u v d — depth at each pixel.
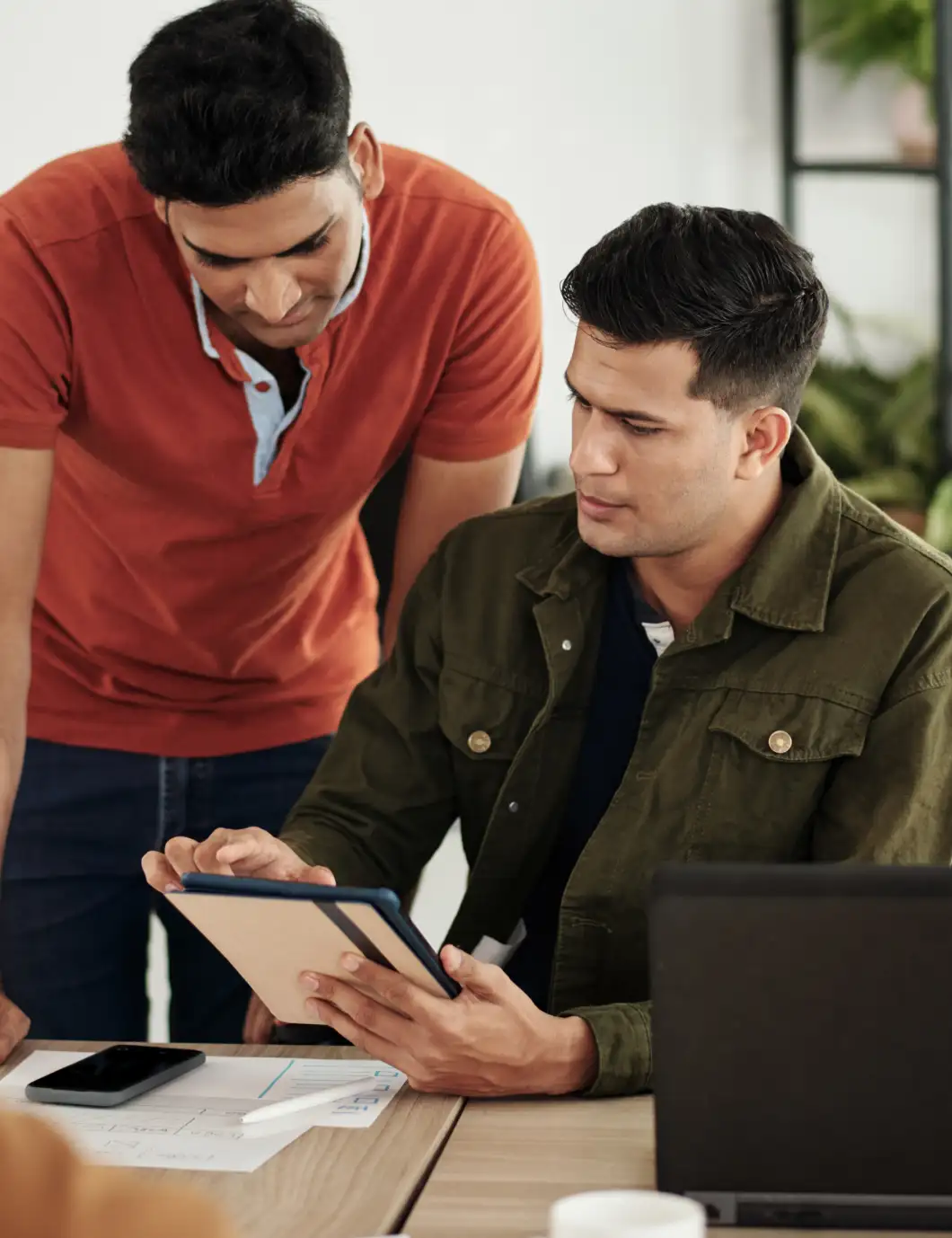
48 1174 0.57
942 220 4.99
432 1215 1.09
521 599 1.79
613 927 1.62
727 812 1.61
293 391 1.94
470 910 1.76
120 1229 0.58
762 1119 1.07
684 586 1.68
